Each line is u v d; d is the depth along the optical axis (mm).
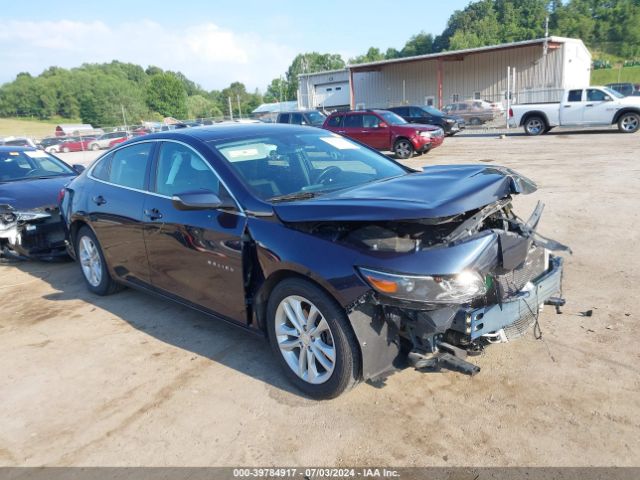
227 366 3791
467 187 3039
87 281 5500
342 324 2984
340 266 2924
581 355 3588
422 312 2855
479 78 41188
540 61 38250
